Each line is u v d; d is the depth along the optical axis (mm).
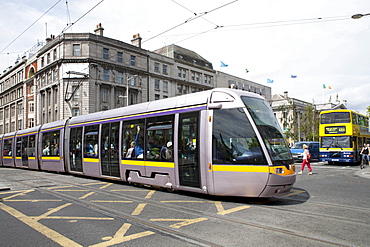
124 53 45406
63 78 41281
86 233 5664
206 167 8539
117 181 13047
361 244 5035
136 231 5766
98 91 42062
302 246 4945
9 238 5430
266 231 5719
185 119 9312
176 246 4957
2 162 24938
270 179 7730
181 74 54500
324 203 8328
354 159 23953
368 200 8820
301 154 29172
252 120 8180
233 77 66125
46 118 46000
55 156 16500
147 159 10445
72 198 9086
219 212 7195
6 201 8711
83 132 14352
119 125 12016
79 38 41562
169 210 7438
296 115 55344
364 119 27938
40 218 6758
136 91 46781
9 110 63156
